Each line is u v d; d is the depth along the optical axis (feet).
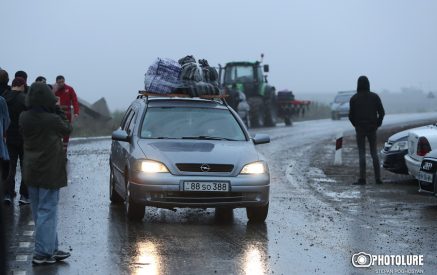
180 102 56.54
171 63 57.57
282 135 141.90
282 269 38.91
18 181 70.69
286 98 186.91
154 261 40.24
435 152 58.85
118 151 56.18
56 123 40.55
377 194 65.67
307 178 76.74
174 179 48.98
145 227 49.39
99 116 158.40
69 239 45.60
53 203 40.55
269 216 54.29
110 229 48.65
